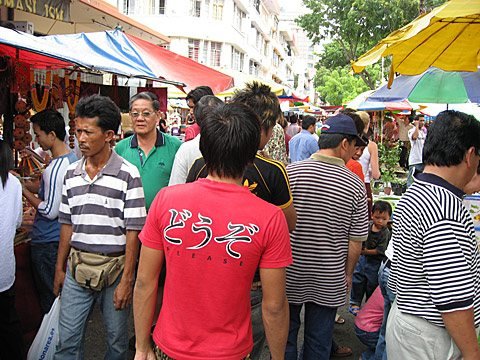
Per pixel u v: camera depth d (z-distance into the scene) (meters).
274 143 4.41
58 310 3.21
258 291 2.54
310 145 7.01
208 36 28.22
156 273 1.99
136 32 12.52
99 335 4.35
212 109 1.94
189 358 1.84
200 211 1.83
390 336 2.29
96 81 8.67
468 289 1.94
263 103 2.61
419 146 10.58
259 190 2.51
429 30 2.98
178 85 6.69
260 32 45.50
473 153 2.09
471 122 2.11
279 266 1.85
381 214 4.33
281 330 1.94
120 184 2.92
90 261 2.91
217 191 1.87
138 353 2.05
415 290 2.12
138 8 26.89
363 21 20.89
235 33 30.66
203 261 1.81
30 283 3.89
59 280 3.18
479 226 3.45
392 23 19.94
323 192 2.96
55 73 6.50
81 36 6.16
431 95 5.20
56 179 3.60
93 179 2.93
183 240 1.83
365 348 4.32
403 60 3.35
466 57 3.31
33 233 3.79
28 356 3.20
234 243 1.80
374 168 6.75
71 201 2.98
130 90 8.12
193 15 27.88
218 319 1.83
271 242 1.84
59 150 3.78
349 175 3.03
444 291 1.95
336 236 3.02
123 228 2.97
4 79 5.21
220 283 1.81
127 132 7.65
